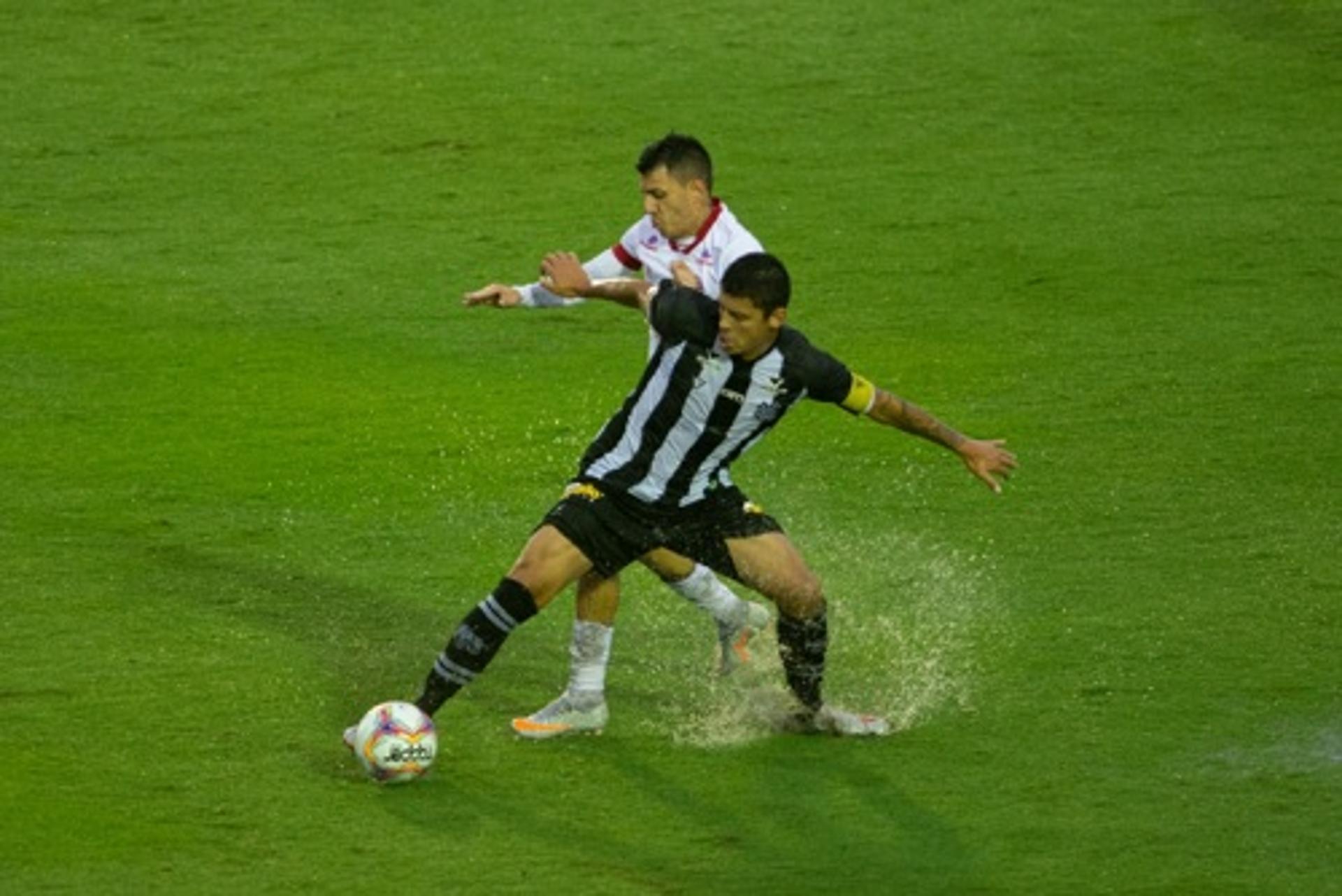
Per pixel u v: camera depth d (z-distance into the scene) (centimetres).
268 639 2453
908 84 4781
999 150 4459
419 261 3953
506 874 1906
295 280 3869
